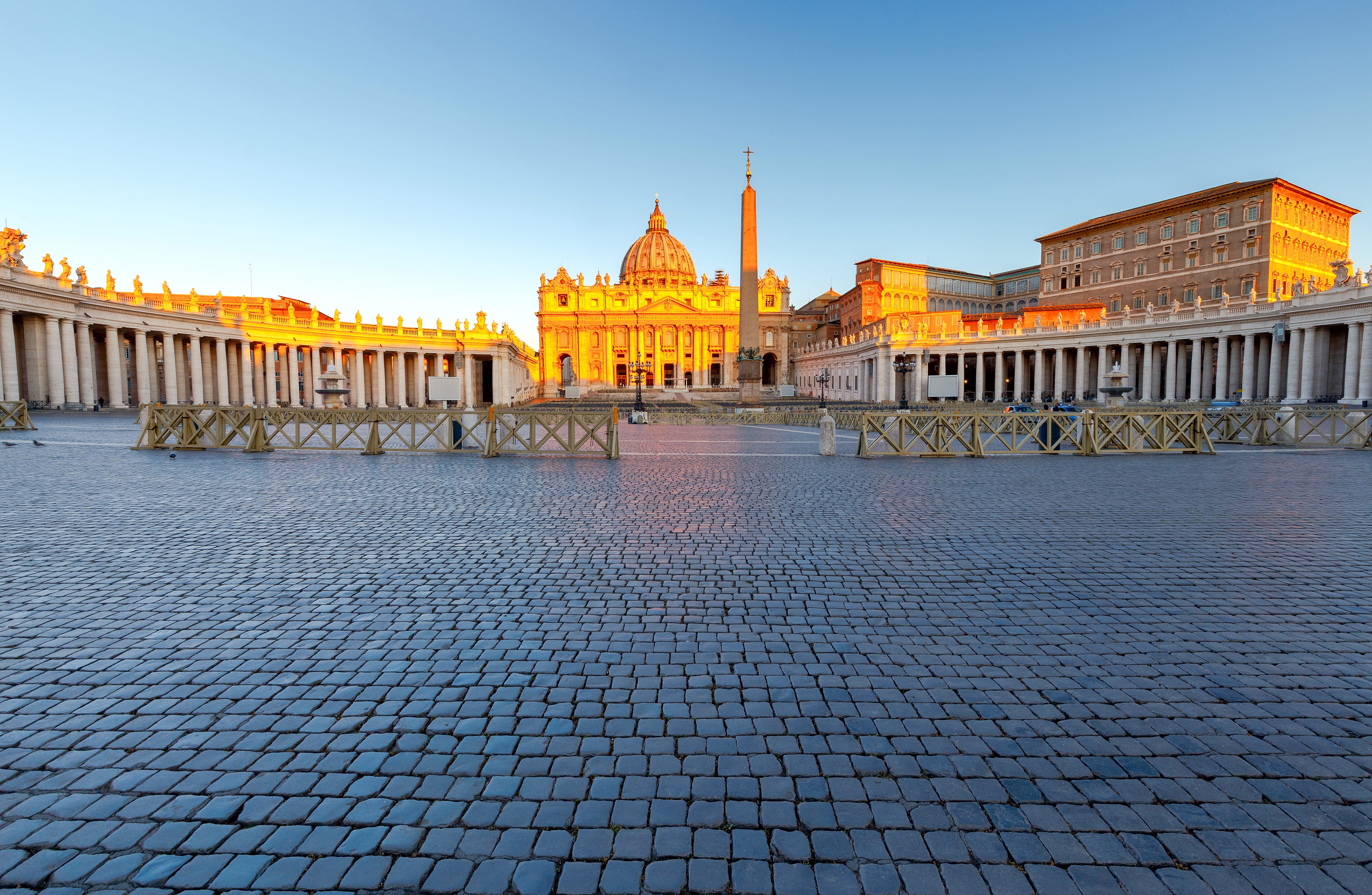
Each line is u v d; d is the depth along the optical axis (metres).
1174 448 19.19
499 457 17.80
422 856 2.73
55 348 41.94
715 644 4.84
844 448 21.28
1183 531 8.51
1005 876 2.63
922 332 70.62
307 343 66.19
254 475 13.70
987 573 6.61
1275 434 22.05
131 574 6.52
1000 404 56.75
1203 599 5.87
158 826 2.90
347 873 2.63
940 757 3.44
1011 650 4.76
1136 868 2.68
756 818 2.98
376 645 4.81
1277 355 43.78
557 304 119.75
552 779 3.24
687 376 119.44
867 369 77.88
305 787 3.17
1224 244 62.59
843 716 3.84
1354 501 10.68
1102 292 75.38
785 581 6.30
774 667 4.47
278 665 4.48
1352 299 37.81
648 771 3.30
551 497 11.12
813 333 122.38
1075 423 19.02
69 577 6.41
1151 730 3.70
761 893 2.54
